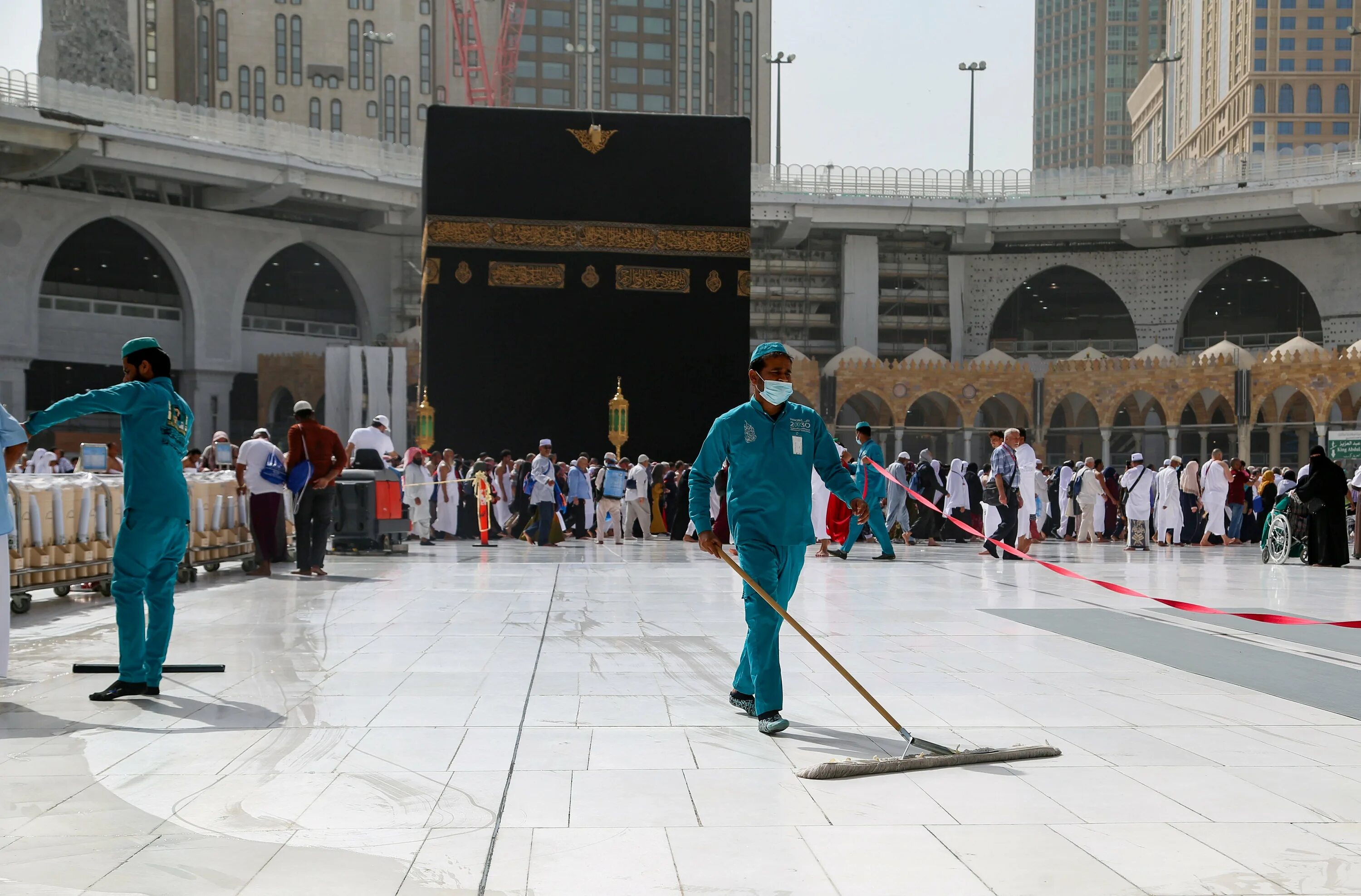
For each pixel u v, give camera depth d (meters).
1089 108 193.50
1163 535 22.41
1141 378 54.59
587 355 29.98
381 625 8.66
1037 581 13.05
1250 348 72.56
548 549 19.06
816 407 56.91
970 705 5.71
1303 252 62.69
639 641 7.87
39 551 9.91
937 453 69.75
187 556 12.18
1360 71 115.31
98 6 75.31
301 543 13.04
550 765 4.49
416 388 55.59
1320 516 15.98
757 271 66.38
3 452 5.98
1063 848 3.48
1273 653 7.48
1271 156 58.50
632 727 5.18
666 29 118.94
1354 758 4.62
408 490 20.47
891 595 11.33
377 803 3.96
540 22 116.06
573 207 30.06
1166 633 8.44
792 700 5.82
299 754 4.66
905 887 3.15
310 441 12.98
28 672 6.69
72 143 49.44
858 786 4.19
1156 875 3.24
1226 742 4.91
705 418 30.31
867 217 62.69
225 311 59.22
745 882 3.19
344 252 63.38
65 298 55.66
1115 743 4.89
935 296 67.75
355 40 95.12
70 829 3.66
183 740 4.89
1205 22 131.25
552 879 3.21
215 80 93.00
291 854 3.42
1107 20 192.00
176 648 7.49
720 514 18.22
